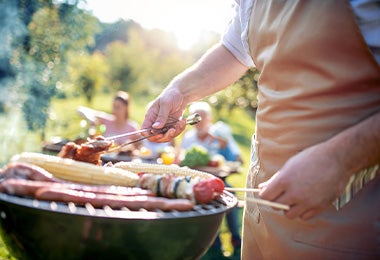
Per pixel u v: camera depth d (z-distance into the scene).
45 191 1.21
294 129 1.55
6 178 1.32
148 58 22.39
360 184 1.37
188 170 1.66
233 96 13.16
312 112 1.50
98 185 1.42
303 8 1.49
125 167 1.67
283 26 1.54
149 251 1.22
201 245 1.33
